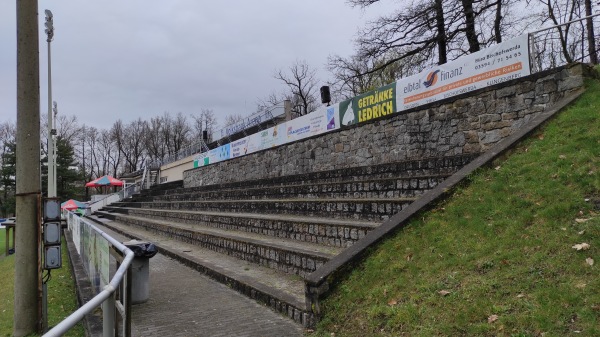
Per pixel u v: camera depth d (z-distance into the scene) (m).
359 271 5.25
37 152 6.13
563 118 6.90
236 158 22.36
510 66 9.48
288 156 17.38
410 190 8.67
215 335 4.98
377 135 12.59
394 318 4.17
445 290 4.25
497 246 4.64
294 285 6.64
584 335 3.07
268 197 14.13
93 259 6.69
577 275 3.71
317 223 8.30
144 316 5.79
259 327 5.23
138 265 6.46
